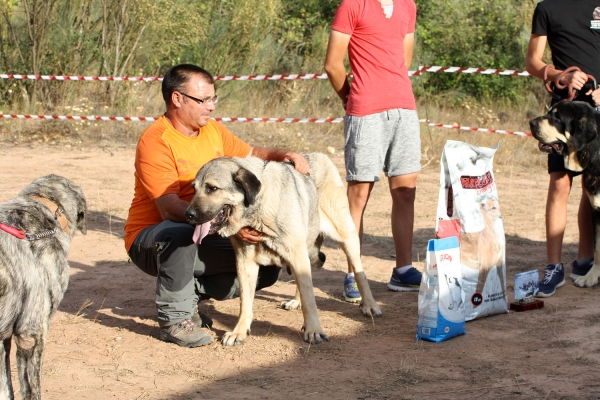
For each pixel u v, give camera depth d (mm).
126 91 14859
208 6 15828
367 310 5176
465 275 4887
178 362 4258
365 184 5707
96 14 14914
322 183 5156
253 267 4691
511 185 10391
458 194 4840
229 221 4402
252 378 3982
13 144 12977
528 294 5277
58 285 3607
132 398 3705
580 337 4566
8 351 3516
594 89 5824
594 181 5734
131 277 6199
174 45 15898
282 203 4465
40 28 14242
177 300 4523
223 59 15562
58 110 14391
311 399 3678
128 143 13461
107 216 8484
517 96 16469
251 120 11219
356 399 3668
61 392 3773
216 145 4996
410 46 6031
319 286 6016
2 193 9055
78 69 14648
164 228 4512
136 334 4781
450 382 3871
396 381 3900
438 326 4520
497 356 4270
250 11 15414
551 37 6004
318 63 16656
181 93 4664
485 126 14375
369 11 5492
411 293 5797
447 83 17234
